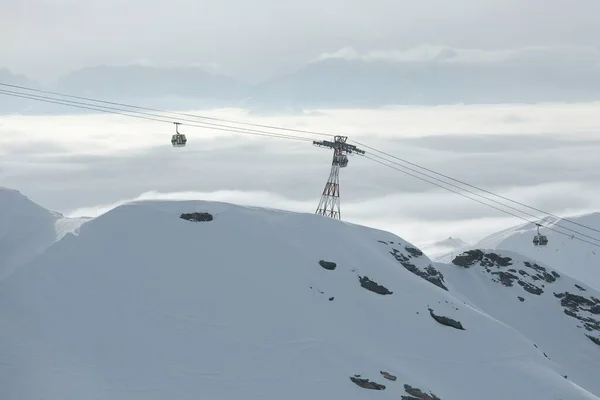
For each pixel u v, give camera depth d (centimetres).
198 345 6375
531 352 7700
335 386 6081
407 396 6109
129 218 8000
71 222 8131
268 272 7519
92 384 5638
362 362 6488
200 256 7562
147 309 6756
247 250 7775
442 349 7200
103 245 7569
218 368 6119
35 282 6944
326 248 8200
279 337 6638
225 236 7919
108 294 6888
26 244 7712
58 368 5753
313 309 7156
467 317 7844
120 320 6569
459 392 6581
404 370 6594
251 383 5981
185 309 6831
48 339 6175
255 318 6844
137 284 7062
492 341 7581
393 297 7762
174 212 8181
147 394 5628
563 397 6900
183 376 5950
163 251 7562
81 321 6494
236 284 7262
